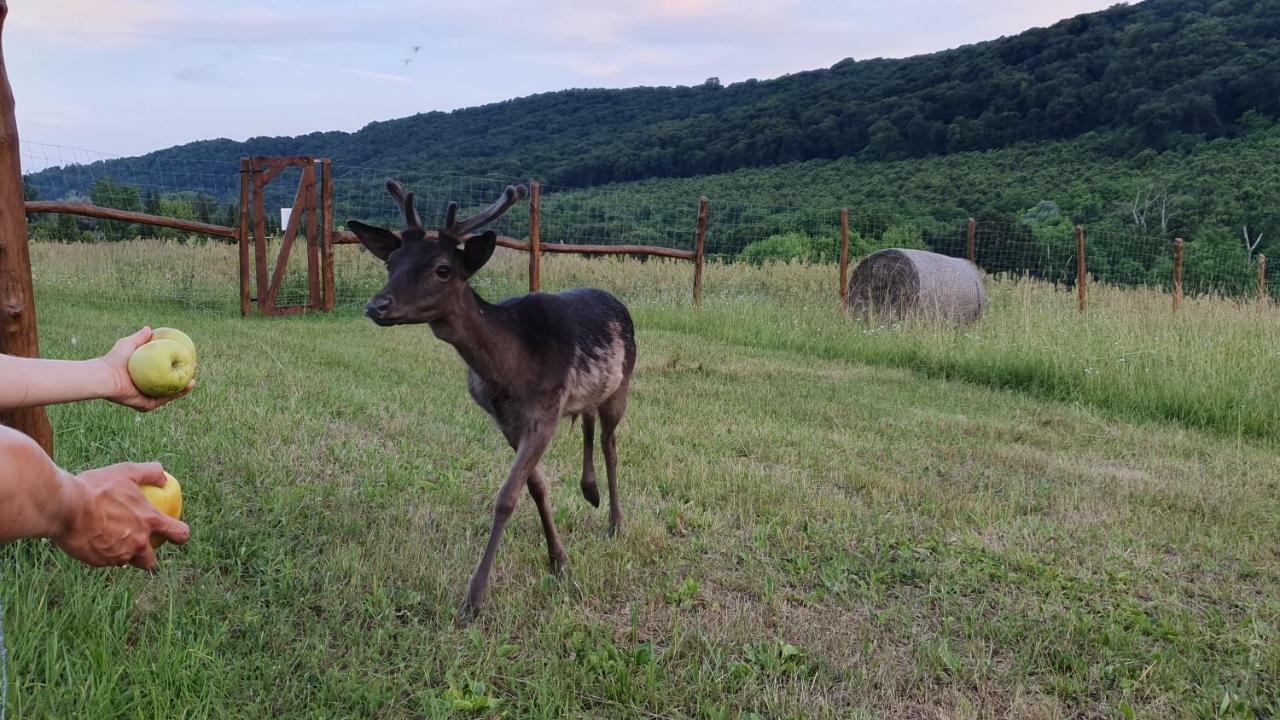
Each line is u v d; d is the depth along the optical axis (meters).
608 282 18.31
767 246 25.80
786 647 3.70
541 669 3.49
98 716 2.79
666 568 4.53
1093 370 9.74
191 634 3.40
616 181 60.72
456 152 59.41
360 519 4.75
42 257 16.44
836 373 10.61
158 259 16.64
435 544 4.62
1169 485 6.33
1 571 3.51
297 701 3.13
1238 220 31.28
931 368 11.15
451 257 3.96
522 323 4.28
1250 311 14.05
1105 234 28.20
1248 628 4.11
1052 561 4.80
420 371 9.08
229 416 6.40
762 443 6.98
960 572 4.64
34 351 3.92
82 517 1.38
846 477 6.20
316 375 8.41
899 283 14.65
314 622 3.68
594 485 4.98
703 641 3.75
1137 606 4.29
